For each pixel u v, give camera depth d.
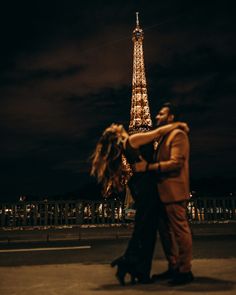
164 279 5.44
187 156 5.23
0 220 15.45
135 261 5.14
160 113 5.56
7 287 5.34
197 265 6.65
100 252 9.52
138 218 5.20
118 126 5.45
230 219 16.84
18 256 9.06
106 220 15.80
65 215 15.88
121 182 5.38
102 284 5.34
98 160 5.38
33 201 15.80
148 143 5.40
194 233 13.56
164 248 5.49
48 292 5.00
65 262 8.02
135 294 4.71
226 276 5.66
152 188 5.19
